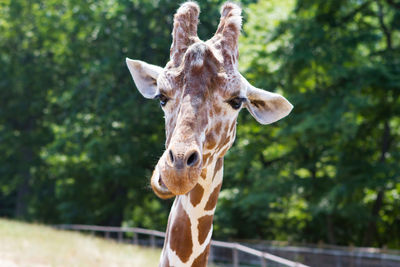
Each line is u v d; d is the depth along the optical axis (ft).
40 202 120.37
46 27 108.58
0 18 114.42
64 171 96.78
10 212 145.18
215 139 9.56
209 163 9.94
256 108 11.26
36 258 39.91
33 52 116.67
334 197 61.62
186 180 8.50
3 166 122.72
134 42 89.92
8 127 120.88
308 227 81.56
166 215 97.86
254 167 73.97
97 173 93.35
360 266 52.08
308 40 63.10
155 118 88.22
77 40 104.68
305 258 58.08
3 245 43.78
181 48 10.10
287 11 67.56
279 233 83.92
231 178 77.66
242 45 70.64
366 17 71.05
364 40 63.52
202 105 9.29
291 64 63.21
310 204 66.49
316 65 63.62
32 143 120.37
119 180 92.73
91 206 104.32
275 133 65.10
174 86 9.58
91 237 60.80
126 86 91.61
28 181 125.80
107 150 88.48
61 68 112.47
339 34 65.57
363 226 79.46
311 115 62.44
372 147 70.95
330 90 66.03
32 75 114.83
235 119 10.14
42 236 52.75
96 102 90.53
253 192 71.15
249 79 67.21
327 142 65.00
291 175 70.54
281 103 11.07
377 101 66.13
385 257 49.90
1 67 114.01
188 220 11.16
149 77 12.04
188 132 8.94
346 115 60.70
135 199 99.09
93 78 94.43
